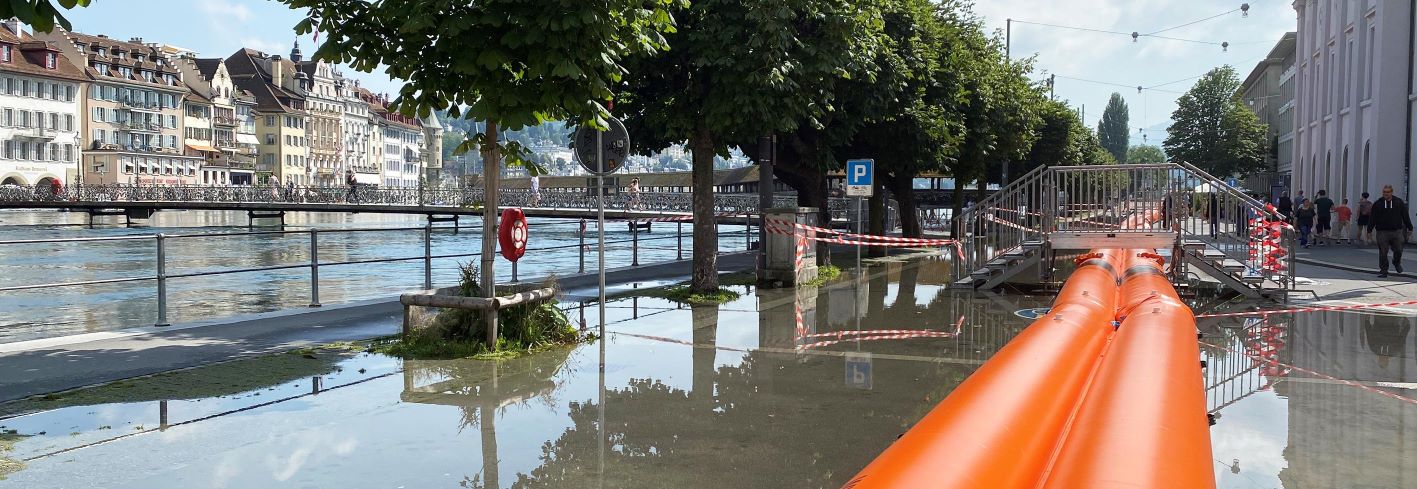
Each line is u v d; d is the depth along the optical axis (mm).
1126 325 8117
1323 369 8516
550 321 9656
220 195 79438
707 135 14109
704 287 14438
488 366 8398
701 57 12867
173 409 6633
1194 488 3703
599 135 8930
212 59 137750
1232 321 11945
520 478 5152
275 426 6203
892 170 24828
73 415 6426
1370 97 34750
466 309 9062
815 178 21391
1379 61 33062
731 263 22219
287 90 154875
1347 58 39281
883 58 19484
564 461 5477
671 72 13781
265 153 149250
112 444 5738
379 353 8977
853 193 15703
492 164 9117
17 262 30812
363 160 175875
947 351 9445
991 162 36625
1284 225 15086
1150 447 4016
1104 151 75938
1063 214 16266
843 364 8656
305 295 18031
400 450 5680
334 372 8039
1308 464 5469
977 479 3730
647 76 13961
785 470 5344
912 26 22172
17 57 103688
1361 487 5055
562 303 13398
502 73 8594
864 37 14781
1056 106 49750
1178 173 15961
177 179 122812
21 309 16359
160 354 8711
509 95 8523
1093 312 8680
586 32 8391
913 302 14070
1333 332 10898
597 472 5270
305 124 155375
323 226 68812
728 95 13125
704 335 10461
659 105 13930
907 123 22703
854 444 5895
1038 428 4812
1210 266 14977
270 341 9594
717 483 5098
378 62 8531
